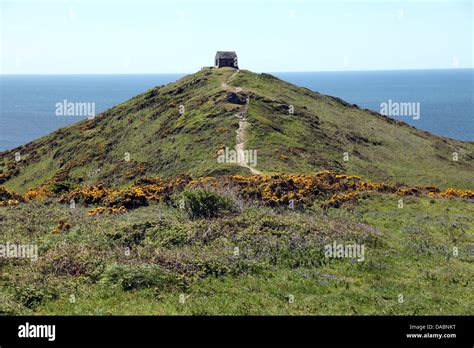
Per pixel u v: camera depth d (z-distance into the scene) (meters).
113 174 110.88
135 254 35.69
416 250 39.50
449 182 114.00
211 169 85.56
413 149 140.38
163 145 114.81
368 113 174.25
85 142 139.25
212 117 120.50
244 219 43.03
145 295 29.25
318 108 154.25
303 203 53.34
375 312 27.38
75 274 32.78
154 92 167.88
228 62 193.12
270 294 29.62
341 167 102.56
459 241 42.84
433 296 29.97
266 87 158.12
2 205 57.84
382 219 49.75
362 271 34.03
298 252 36.81
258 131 109.19
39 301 29.00
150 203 55.56
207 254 35.38
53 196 69.31
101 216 49.69
